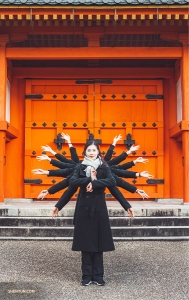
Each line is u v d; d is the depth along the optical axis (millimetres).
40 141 12664
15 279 5906
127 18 10227
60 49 11273
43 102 12758
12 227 8734
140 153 12531
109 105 12750
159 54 11289
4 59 11234
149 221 8953
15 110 12836
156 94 12727
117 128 12625
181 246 7984
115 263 6797
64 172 5727
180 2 9859
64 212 9227
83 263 5691
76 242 5555
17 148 12742
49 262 6871
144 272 6277
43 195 5699
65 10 10102
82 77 12719
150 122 12641
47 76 12719
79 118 12703
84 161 5602
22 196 12602
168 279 5922
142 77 12734
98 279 5633
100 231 5594
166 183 12609
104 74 12703
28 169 12492
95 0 9953
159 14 10078
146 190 12539
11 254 7344
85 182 5348
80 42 12422
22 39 11328
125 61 12914
